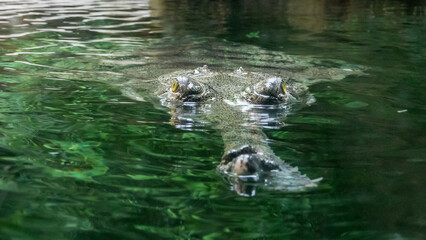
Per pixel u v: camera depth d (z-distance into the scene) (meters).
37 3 11.70
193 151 2.75
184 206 2.04
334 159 2.60
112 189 2.21
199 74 4.42
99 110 3.65
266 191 2.19
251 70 5.12
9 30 7.82
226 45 7.07
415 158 2.60
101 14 10.16
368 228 1.83
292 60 5.93
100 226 1.87
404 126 3.24
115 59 5.83
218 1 12.91
